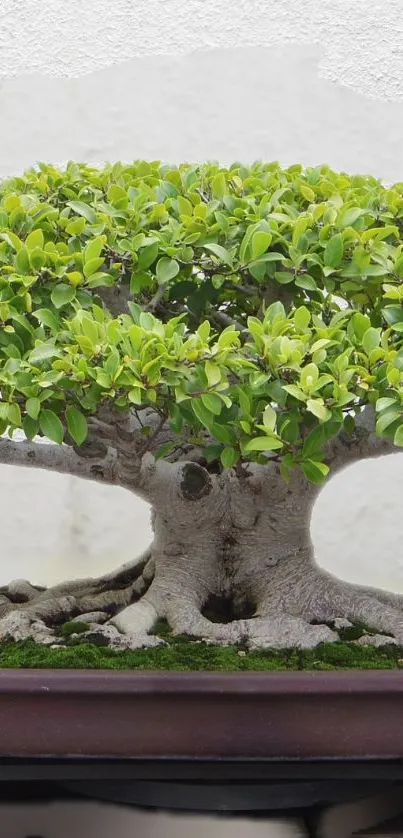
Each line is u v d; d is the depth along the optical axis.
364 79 3.38
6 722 1.49
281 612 1.95
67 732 1.50
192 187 1.81
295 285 1.70
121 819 1.57
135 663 1.71
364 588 2.17
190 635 1.88
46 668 1.68
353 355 1.52
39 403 1.40
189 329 1.86
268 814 1.56
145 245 1.60
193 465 1.97
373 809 1.58
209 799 1.56
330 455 1.82
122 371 1.38
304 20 3.37
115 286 1.73
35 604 2.08
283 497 1.95
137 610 1.93
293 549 2.04
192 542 2.04
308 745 1.51
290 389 1.38
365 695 1.50
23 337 1.53
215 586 2.04
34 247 1.57
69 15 3.36
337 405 1.42
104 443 1.69
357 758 1.52
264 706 1.50
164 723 1.50
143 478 1.92
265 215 1.71
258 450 1.51
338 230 1.64
